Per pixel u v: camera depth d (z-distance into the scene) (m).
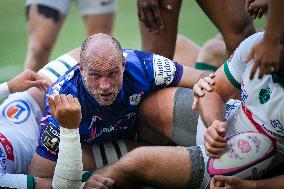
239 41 15.08
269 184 12.16
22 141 13.80
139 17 15.61
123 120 13.66
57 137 13.15
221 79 12.80
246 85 12.39
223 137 12.06
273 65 10.98
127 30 24.92
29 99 14.16
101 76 12.71
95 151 13.91
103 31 20.22
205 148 12.27
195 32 25.08
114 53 12.75
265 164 12.31
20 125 13.91
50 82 14.34
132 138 14.23
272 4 10.82
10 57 22.77
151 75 13.66
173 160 12.58
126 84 13.44
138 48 22.97
